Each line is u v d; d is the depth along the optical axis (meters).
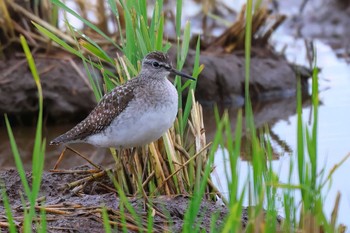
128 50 12.69
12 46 18.67
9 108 18.05
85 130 12.10
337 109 18.30
